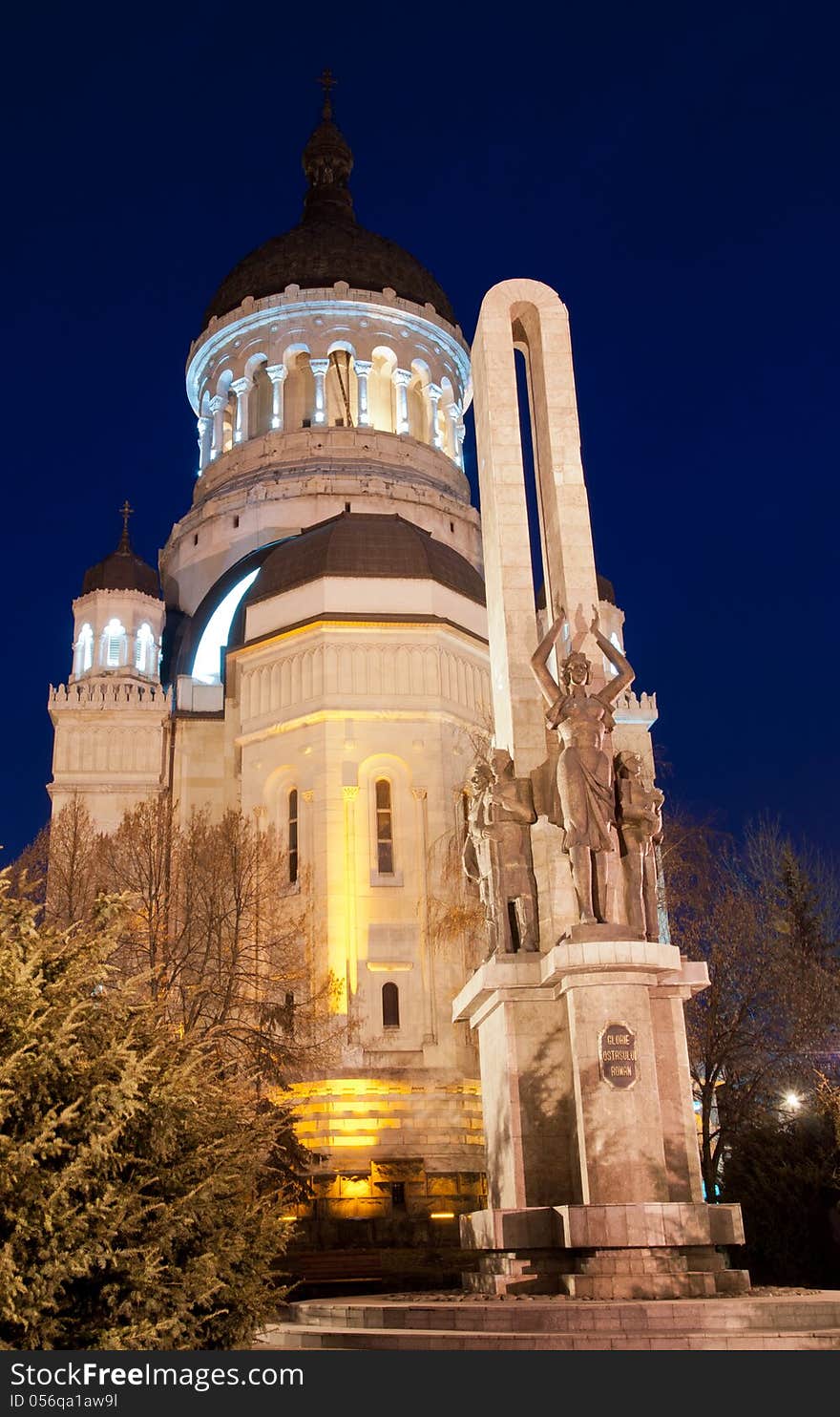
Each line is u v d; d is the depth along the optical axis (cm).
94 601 6347
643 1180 1875
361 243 8212
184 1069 1345
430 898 4862
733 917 3841
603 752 2091
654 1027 2058
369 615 5344
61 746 5753
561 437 2547
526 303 2664
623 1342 1520
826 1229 2667
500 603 2441
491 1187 2178
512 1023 2078
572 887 2180
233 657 5653
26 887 1427
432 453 7675
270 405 7831
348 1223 4203
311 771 5188
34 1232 1111
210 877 4525
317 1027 4581
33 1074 1174
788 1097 3516
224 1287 1309
